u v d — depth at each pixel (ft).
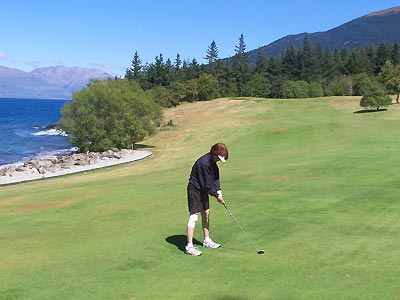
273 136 161.27
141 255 26.53
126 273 23.49
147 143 180.86
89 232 33.04
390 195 41.63
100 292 20.98
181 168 88.99
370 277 21.97
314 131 159.74
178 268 24.09
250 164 80.48
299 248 26.99
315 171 59.88
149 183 59.36
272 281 21.83
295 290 20.59
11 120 363.97
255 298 19.88
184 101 349.41
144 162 126.11
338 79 386.11
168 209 40.32
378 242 27.66
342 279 21.81
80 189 58.29
